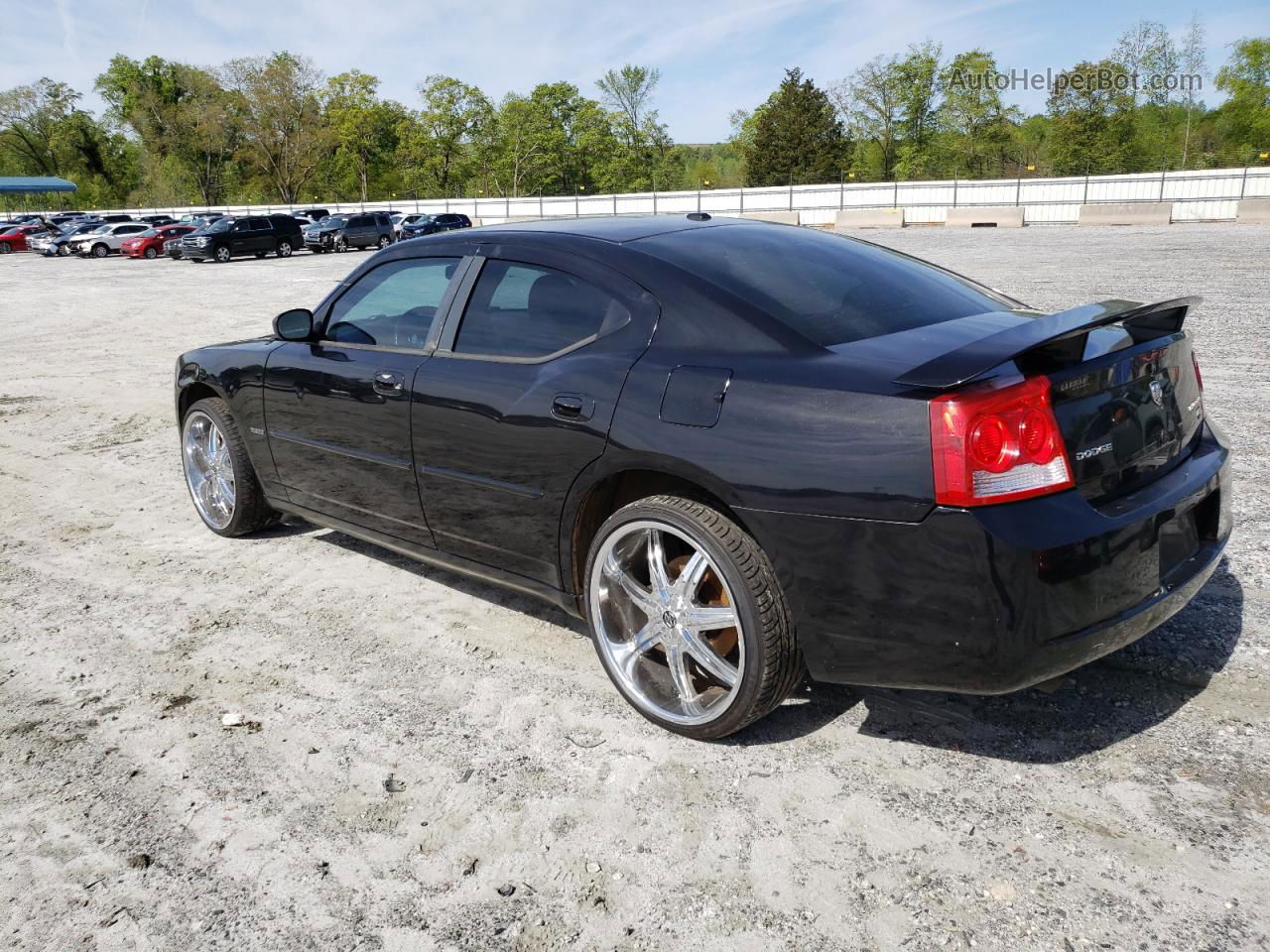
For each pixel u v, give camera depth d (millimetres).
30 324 14320
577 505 2812
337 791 2551
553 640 3420
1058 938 1932
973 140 68250
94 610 3832
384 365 3428
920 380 2164
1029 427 2123
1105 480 2324
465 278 3283
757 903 2076
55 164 96875
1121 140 62438
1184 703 2758
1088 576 2160
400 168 93500
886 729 2729
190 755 2756
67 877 2258
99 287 21391
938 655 2229
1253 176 34125
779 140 78625
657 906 2084
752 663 2473
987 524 2096
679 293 2695
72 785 2623
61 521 5020
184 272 26203
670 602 2670
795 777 2520
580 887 2156
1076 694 2844
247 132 85000
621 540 2758
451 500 3234
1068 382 2195
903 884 2111
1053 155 64812
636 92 85375
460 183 91938
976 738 2656
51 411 7953
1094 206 32906
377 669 3238
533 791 2514
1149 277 13555
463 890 2164
